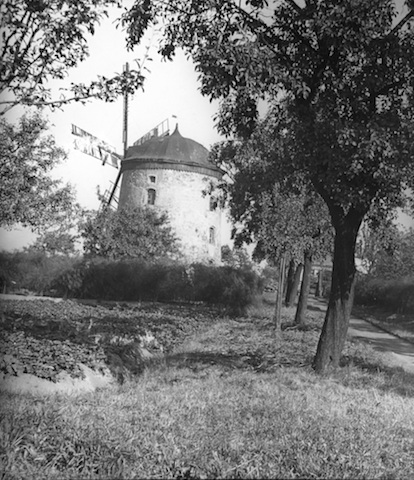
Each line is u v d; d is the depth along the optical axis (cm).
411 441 705
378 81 1208
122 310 2750
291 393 964
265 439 641
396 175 1181
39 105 823
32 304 2553
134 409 751
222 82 1083
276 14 1268
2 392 828
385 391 1105
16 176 2144
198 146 4978
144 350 1546
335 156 1129
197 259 4684
